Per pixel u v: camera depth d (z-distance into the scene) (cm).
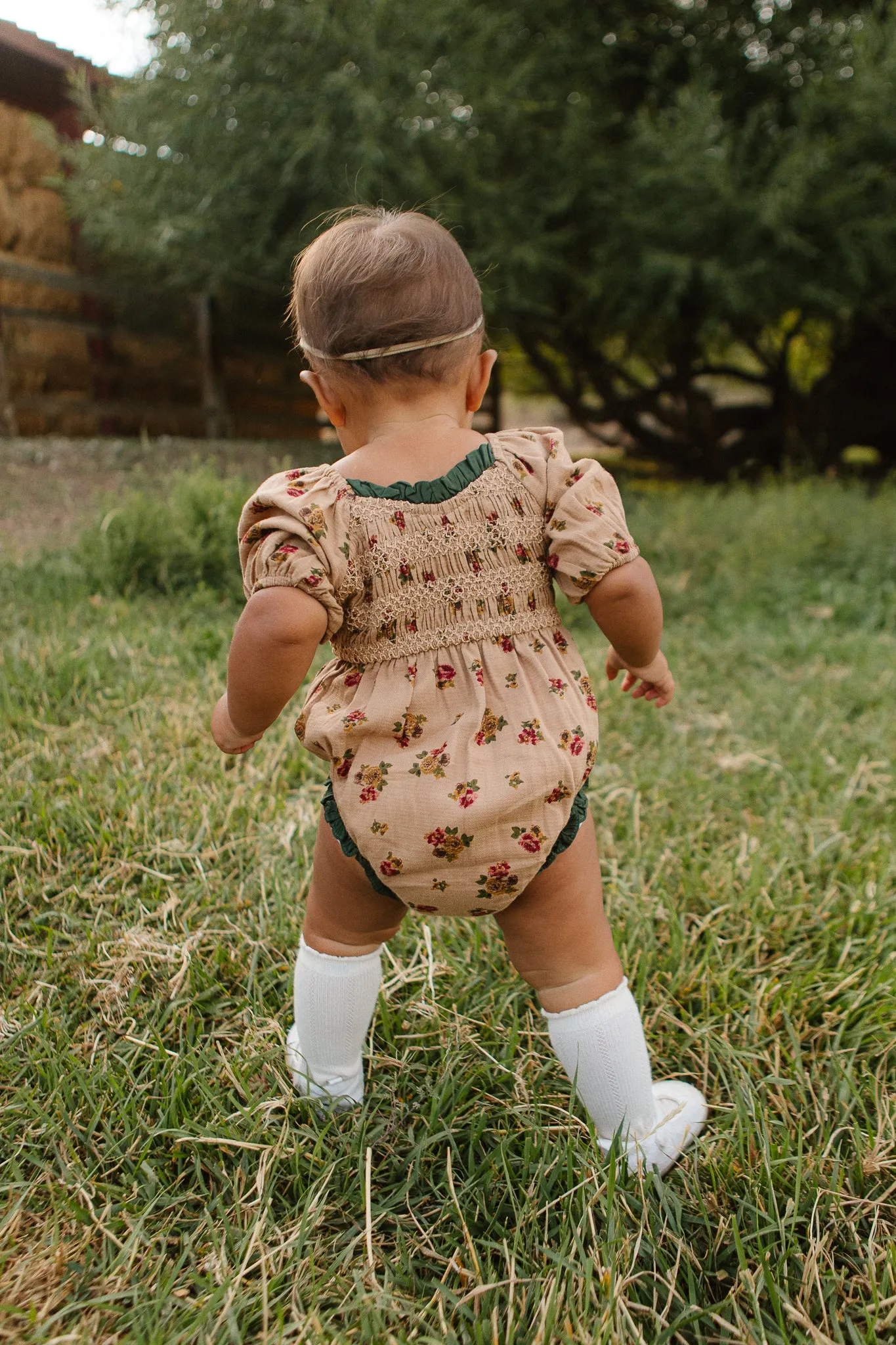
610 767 289
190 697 312
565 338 948
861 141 683
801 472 970
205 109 608
